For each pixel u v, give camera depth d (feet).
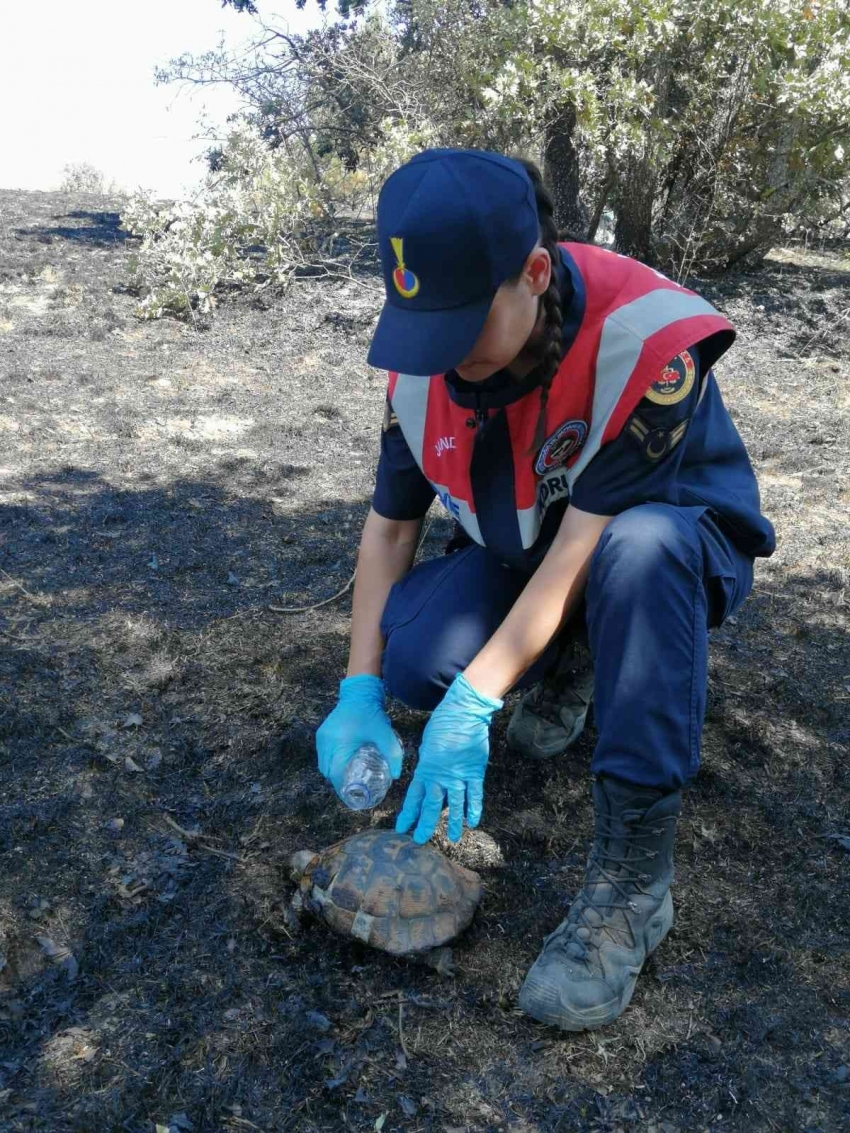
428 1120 5.06
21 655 8.93
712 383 6.38
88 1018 5.56
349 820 7.12
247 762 7.73
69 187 58.29
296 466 14.21
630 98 21.07
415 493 6.53
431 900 5.92
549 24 21.18
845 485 14.16
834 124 22.45
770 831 7.16
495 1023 5.59
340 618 9.95
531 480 5.76
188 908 6.32
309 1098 5.16
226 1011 5.61
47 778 7.44
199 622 9.73
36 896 6.35
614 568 5.31
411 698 6.29
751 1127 5.06
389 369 4.76
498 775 7.59
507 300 4.81
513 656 5.53
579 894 5.81
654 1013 5.68
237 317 21.76
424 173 4.70
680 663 5.35
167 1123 5.00
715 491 6.02
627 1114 5.11
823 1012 5.71
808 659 9.52
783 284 25.04
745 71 22.30
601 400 5.33
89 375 17.75
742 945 6.12
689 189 24.25
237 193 23.11
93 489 13.02
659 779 5.41
